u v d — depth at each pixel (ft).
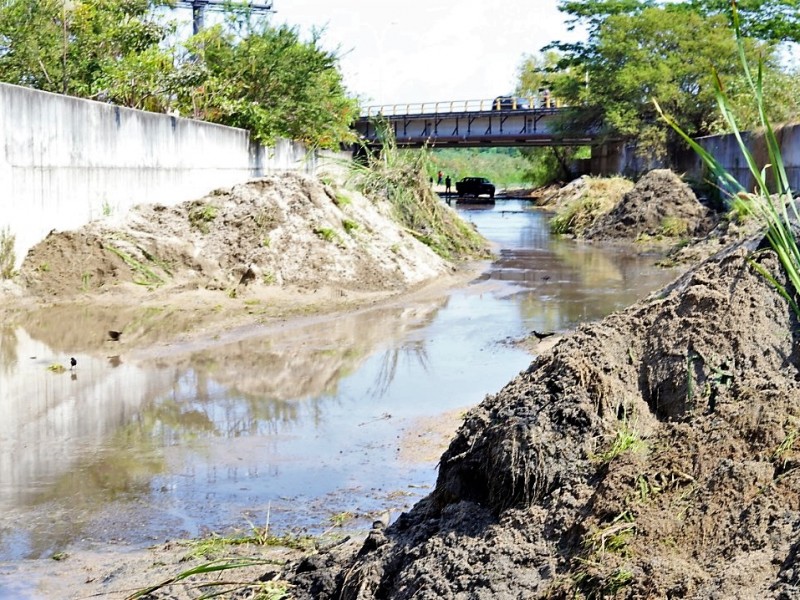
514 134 226.38
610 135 192.65
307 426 33.37
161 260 61.98
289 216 66.54
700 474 16.69
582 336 20.83
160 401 36.50
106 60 92.38
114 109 67.82
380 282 65.21
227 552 22.57
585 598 15.08
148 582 20.97
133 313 53.47
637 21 183.62
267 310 55.77
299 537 23.67
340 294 61.31
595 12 198.70
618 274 77.00
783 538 14.65
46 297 56.39
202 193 85.35
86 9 94.17
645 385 19.76
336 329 50.72
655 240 109.60
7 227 56.44
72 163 62.75
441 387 38.40
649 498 16.53
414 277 68.08
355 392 37.73
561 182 242.58
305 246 65.05
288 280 62.59
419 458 29.96
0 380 39.47
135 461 29.96
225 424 33.71
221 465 29.55
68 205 62.39
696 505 15.99
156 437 32.24
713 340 19.70
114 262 60.03
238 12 118.01
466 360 43.24
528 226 138.82
